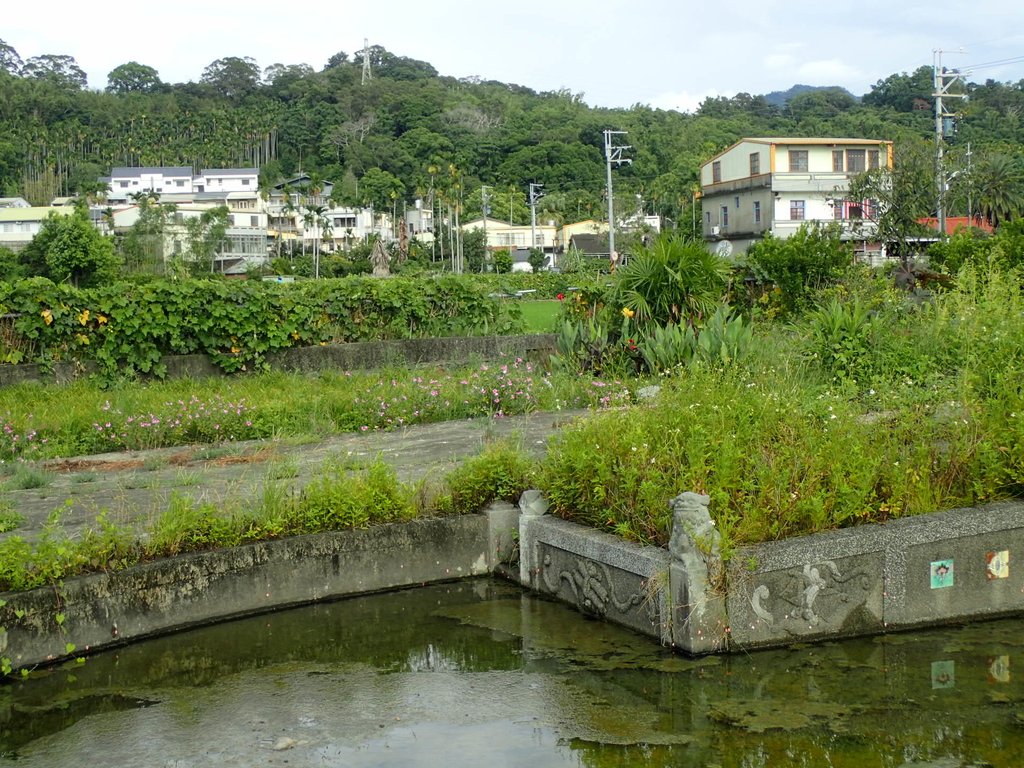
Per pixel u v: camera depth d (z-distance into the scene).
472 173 113.25
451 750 4.29
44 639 5.19
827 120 94.06
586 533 5.90
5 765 4.21
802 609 5.32
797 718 4.49
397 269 72.19
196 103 135.50
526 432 9.53
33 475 7.91
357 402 10.59
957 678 4.88
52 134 113.81
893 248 32.12
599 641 5.43
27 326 12.22
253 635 5.65
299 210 96.75
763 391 7.44
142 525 6.14
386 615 5.94
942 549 5.60
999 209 35.59
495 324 15.89
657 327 12.27
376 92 130.88
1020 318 9.50
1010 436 6.11
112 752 4.32
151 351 12.87
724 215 54.41
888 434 6.41
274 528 6.03
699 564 5.11
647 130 112.69
